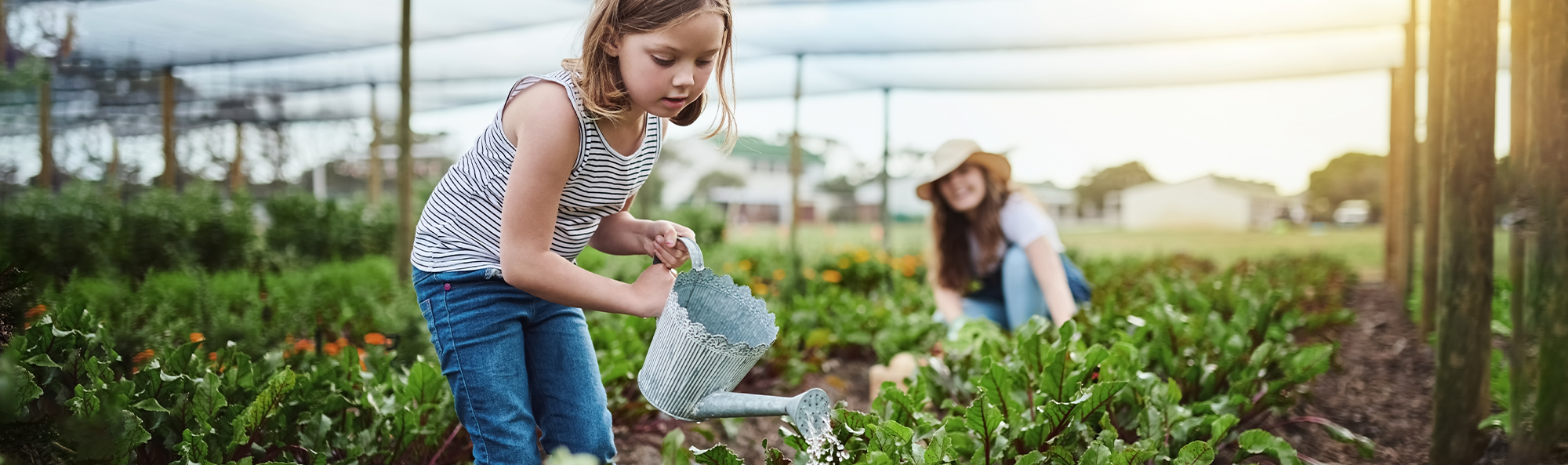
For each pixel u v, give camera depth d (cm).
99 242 698
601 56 161
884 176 1005
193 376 230
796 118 858
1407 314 630
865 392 426
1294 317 408
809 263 854
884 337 450
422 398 253
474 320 181
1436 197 486
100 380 205
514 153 171
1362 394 392
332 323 490
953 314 420
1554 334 231
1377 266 1258
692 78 157
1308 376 290
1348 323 530
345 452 232
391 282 605
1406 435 323
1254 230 3209
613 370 304
